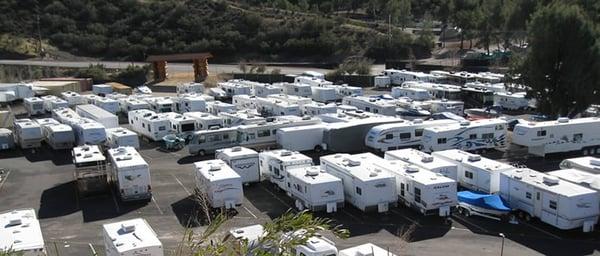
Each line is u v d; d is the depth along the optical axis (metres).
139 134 51.19
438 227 26.80
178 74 93.88
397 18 123.19
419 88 65.06
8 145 45.31
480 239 25.30
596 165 31.66
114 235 21.38
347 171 29.83
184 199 32.16
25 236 22.27
